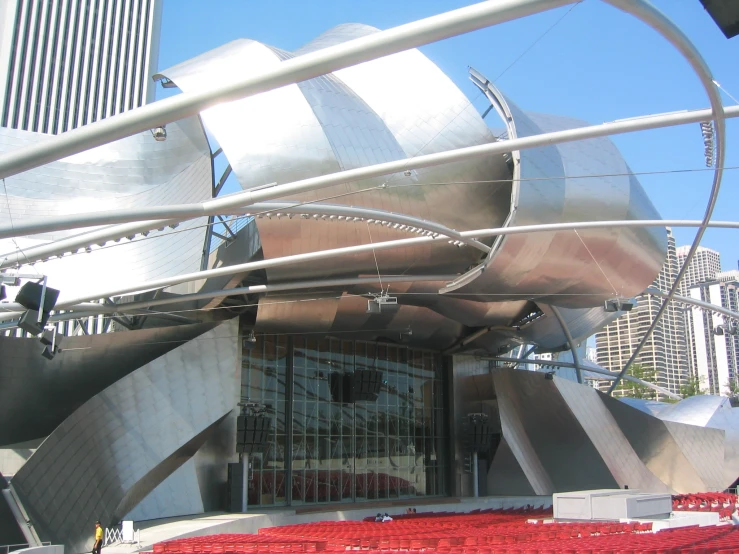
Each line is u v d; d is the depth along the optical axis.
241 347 37.31
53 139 10.01
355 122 31.19
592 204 32.78
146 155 34.06
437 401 48.03
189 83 30.53
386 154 30.94
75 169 32.41
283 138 28.89
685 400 49.75
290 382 39.88
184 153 35.38
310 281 31.83
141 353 32.94
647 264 36.47
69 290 29.23
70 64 87.44
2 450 33.25
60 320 29.20
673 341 166.12
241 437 33.69
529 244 31.48
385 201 30.64
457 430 47.62
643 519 31.25
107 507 26.14
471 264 34.94
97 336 32.28
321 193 29.06
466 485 46.62
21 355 29.88
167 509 31.14
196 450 32.16
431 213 31.95
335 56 9.67
